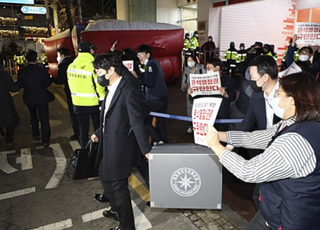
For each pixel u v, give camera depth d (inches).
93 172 125.3
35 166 170.2
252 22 652.1
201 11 621.3
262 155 54.2
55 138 219.3
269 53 395.9
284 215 55.4
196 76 137.2
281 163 51.1
